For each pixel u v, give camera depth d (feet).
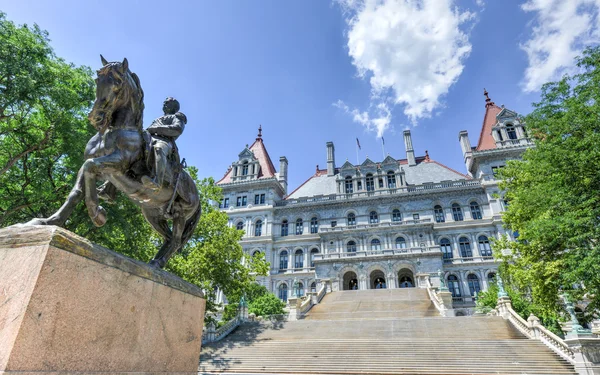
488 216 155.43
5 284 8.25
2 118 48.37
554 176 55.11
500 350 55.52
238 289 85.87
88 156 13.25
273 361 59.21
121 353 10.14
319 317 95.96
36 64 46.09
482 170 162.30
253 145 222.48
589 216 47.80
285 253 174.19
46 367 7.85
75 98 49.75
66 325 8.55
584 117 50.34
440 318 77.46
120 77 13.14
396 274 142.00
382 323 77.51
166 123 16.79
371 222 171.63
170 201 16.02
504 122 168.96
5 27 42.96
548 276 61.93
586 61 51.83
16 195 53.21
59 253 8.77
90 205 12.00
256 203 188.65
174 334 12.98
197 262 79.41
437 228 158.51
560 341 52.06
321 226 168.55
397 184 176.04
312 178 211.82
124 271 10.92
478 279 143.84
